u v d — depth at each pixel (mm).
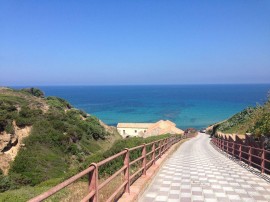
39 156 39656
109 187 10344
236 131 44875
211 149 35094
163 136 36656
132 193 9547
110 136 63125
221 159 22406
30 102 54438
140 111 177375
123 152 8898
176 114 162875
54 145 43656
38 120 47344
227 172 15922
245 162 19609
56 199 10422
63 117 53406
